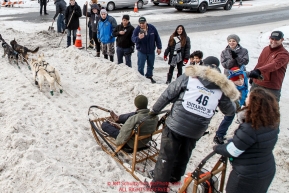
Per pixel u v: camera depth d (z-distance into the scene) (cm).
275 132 310
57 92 720
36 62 734
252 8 2255
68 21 1105
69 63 932
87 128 568
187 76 364
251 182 315
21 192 411
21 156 465
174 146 379
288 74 951
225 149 319
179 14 1972
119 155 491
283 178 456
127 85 741
